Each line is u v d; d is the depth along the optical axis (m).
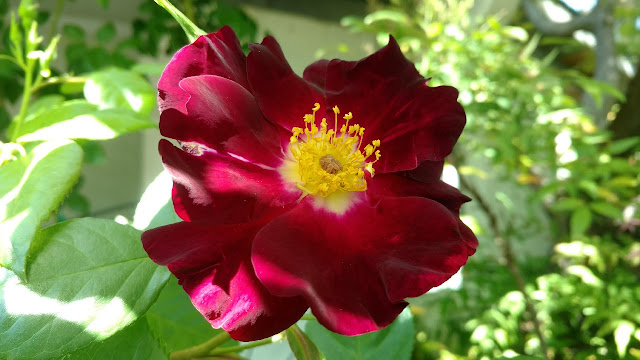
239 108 0.11
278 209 0.11
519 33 0.39
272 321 0.10
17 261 0.10
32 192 0.10
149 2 0.42
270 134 0.12
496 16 0.48
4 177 0.11
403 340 0.15
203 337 0.15
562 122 0.42
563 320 0.47
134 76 0.17
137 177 0.68
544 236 0.63
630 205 0.42
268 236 0.10
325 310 0.09
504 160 0.43
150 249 0.09
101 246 0.11
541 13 0.58
